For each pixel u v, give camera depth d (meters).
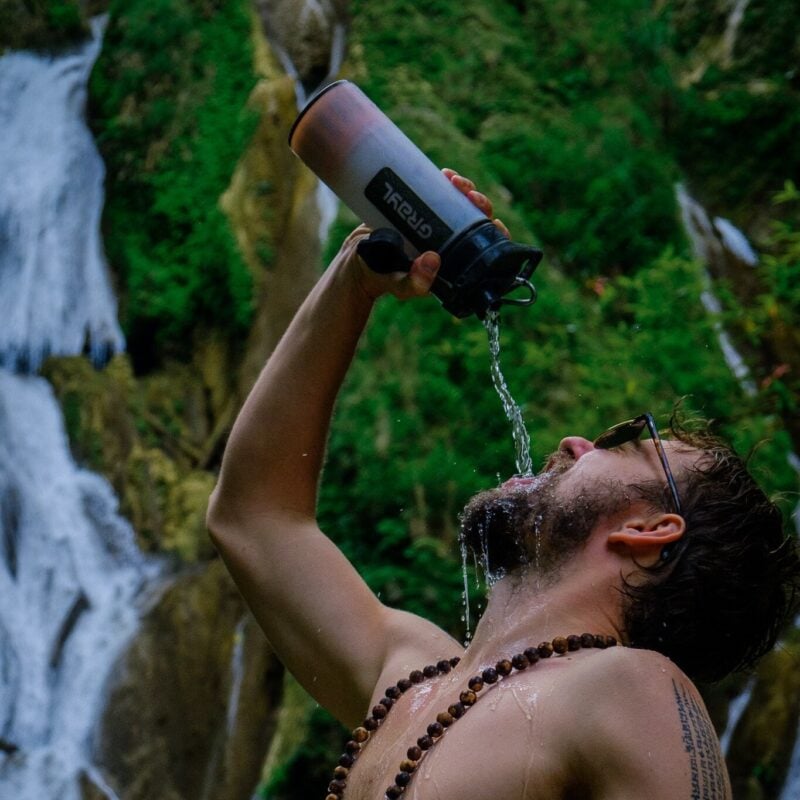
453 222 1.94
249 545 2.10
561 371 6.02
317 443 2.13
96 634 6.51
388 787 1.69
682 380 5.99
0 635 6.66
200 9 7.86
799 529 5.66
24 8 8.35
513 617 1.80
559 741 1.56
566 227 7.05
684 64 8.15
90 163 7.82
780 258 6.84
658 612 1.77
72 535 6.85
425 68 7.38
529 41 7.67
